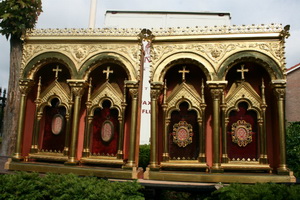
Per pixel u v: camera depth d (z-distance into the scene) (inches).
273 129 243.0
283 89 227.3
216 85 235.3
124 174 232.1
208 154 249.6
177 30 249.9
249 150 241.6
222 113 242.2
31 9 299.9
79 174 239.1
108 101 268.8
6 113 311.1
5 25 297.9
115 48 255.8
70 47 262.8
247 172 234.2
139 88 252.7
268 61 232.5
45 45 267.9
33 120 285.0
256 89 254.4
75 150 250.5
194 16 497.4
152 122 239.9
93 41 259.1
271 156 243.0
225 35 241.1
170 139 251.4
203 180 224.2
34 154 268.2
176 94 250.2
